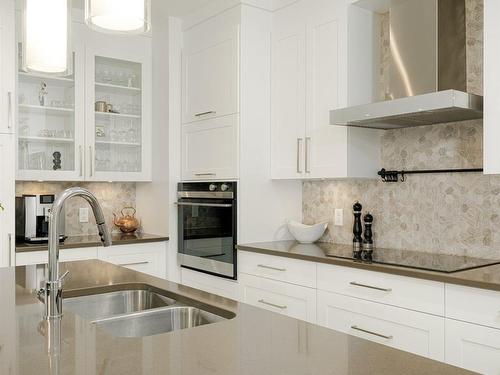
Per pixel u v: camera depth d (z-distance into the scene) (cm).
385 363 99
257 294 312
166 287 184
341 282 256
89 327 126
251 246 317
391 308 230
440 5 251
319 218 351
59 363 99
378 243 310
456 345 204
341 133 291
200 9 365
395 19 268
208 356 103
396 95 266
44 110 369
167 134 384
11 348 109
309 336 118
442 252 275
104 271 221
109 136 400
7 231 313
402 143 297
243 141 329
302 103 318
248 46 332
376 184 311
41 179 360
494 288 189
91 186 414
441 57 251
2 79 314
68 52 165
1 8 314
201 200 359
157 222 399
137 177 405
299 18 321
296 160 322
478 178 259
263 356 103
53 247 137
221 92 344
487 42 219
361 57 297
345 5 290
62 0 163
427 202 283
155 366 97
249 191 332
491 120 217
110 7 136
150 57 411
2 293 171
